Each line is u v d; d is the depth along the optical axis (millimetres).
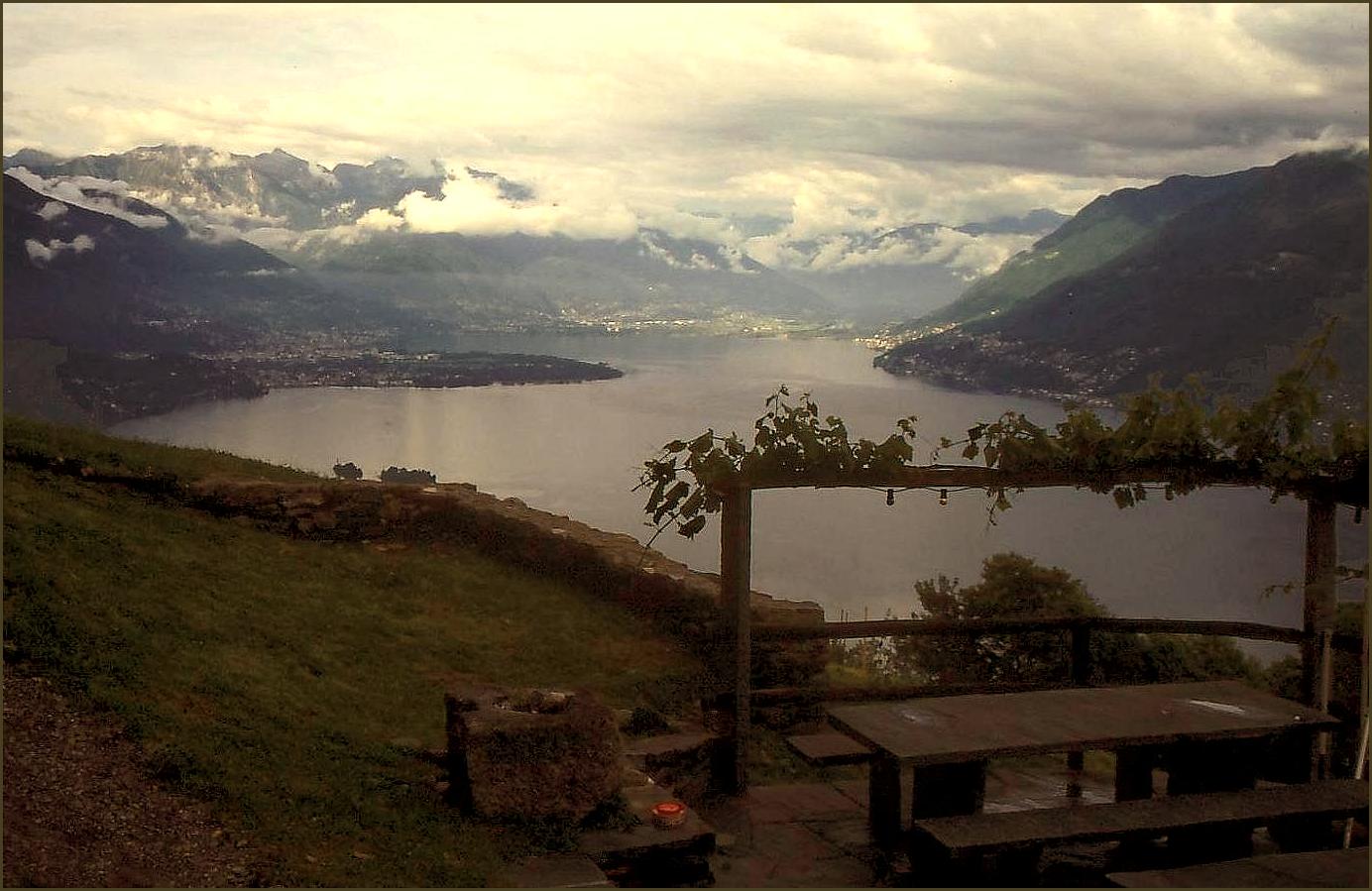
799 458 5605
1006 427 5836
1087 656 6570
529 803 4535
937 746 4516
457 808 4625
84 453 8266
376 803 4543
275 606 7000
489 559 8953
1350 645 5707
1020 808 5629
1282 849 4816
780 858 4754
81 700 4762
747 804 5539
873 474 5703
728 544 5777
